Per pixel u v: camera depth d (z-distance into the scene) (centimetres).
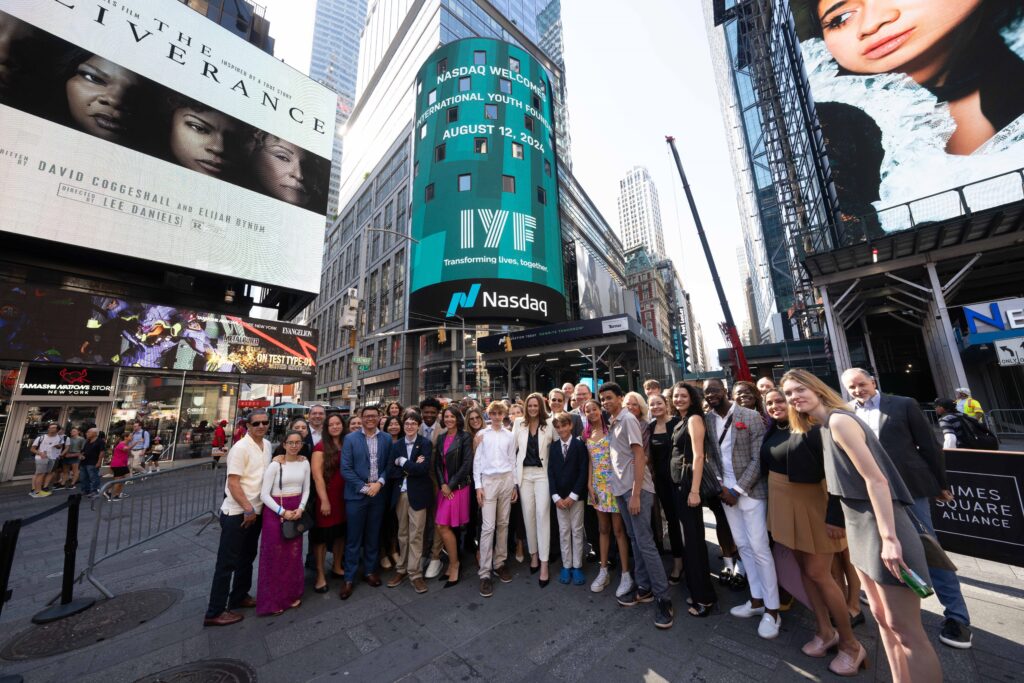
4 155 1278
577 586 432
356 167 6519
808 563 288
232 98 1811
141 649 325
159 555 559
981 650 279
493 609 383
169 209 1596
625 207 15312
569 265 4503
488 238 3225
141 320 1488
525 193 3434
